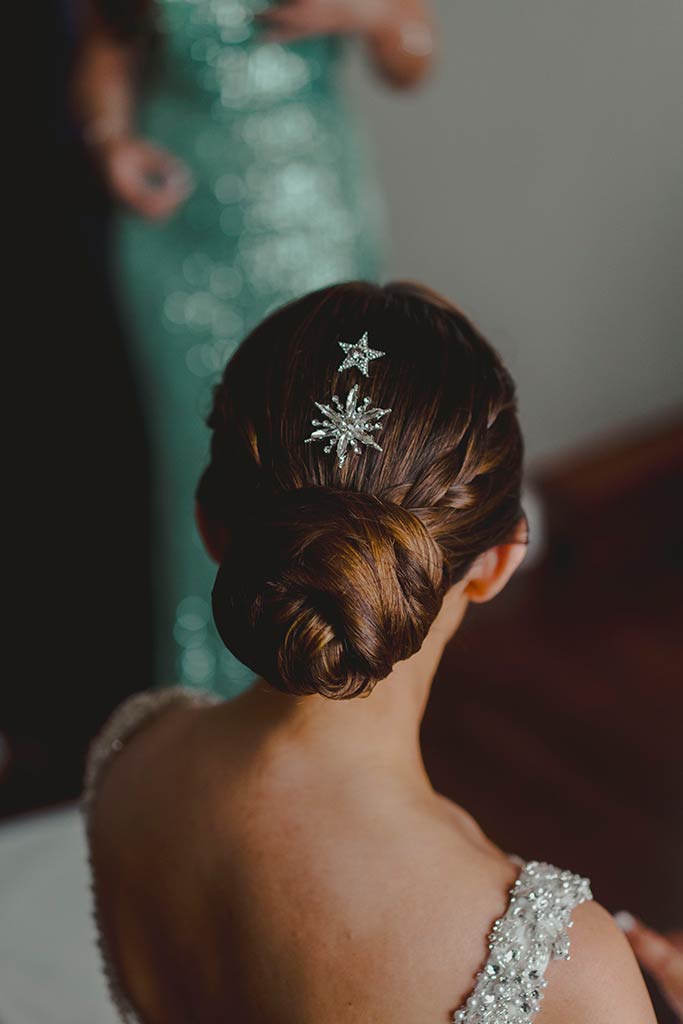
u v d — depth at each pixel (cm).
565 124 290
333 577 79
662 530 317
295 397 88
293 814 91
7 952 131
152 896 96
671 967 100
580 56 283
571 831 229
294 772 92
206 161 232
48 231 297
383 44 236
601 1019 83
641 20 279
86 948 132
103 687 266
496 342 310
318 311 91
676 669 276
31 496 298
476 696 268
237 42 224
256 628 81
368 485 86
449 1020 83
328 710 91
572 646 285
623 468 312
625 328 318
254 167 232
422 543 82
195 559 254
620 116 289
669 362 326
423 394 87
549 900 85
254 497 88
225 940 91
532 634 290
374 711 92
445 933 85
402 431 87
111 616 285
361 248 249
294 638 80
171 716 106
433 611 83
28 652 275
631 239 306
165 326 244
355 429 86
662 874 218
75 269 301
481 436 89
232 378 92
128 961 102
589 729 257
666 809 234
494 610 299
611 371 322
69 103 237
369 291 92
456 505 88
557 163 295
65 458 303
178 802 96
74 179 293
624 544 314
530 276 307
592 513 308
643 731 255
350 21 230
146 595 290
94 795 107
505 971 83
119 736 108
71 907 135
